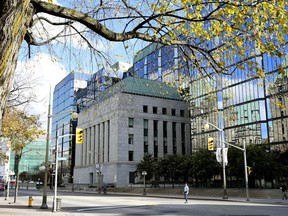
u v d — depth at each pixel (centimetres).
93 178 8206
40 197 4266
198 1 562
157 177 6888
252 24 595
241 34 640
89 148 8638
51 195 5012
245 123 5788
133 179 7431
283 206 2581
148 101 7938
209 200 3647
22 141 2738
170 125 8281
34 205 2738
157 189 5919
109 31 519
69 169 9962
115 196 4791
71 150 10056
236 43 629
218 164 4722
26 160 11112
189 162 5441
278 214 1894
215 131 6412
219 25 622
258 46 610
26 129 2450
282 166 4459
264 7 560
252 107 5719
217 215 1880
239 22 595
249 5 588
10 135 2395
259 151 4406
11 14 311
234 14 631
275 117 5362
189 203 3059
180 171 5675
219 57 684
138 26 575
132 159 7538
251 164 4312
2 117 320
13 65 327
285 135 5169
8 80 320
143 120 7856
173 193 5244
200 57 693
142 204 2956
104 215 1962
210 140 3328
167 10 635
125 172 7362
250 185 5269
